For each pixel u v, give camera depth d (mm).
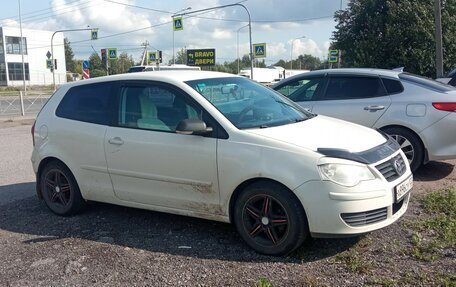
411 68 24203
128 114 5113
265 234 4301
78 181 5461
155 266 4141
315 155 4035
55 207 5695
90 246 4668
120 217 5523
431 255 4059
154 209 4965
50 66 45438
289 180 4039
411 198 5742
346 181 3943
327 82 7523
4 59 73438
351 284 3637
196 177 4559
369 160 4098
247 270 3980
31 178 7867
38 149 5762
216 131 4484
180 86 4828
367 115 7012
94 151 5254
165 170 4742
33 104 28547
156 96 4969
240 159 4277
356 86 7285
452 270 3764
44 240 4891
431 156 6684
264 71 54125
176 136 4672
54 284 3898
